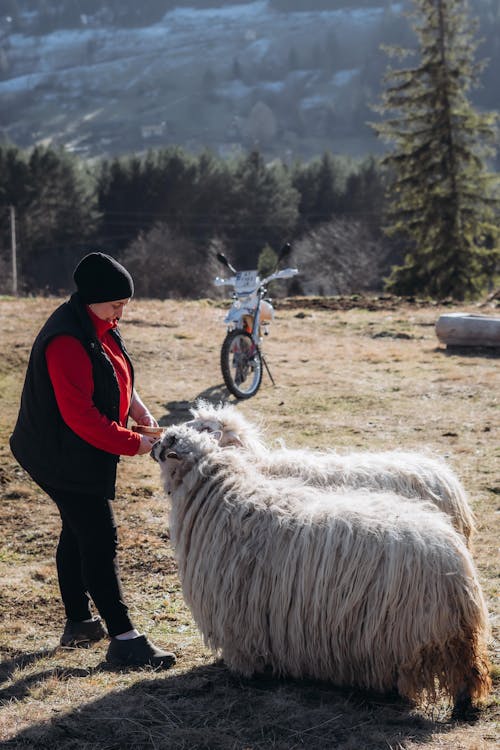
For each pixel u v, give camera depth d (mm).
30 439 3805
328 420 8258
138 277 50375
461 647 3262
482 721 3221
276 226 57781
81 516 3805
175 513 3744
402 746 2986
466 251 30672
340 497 3607
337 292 48594
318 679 3512
